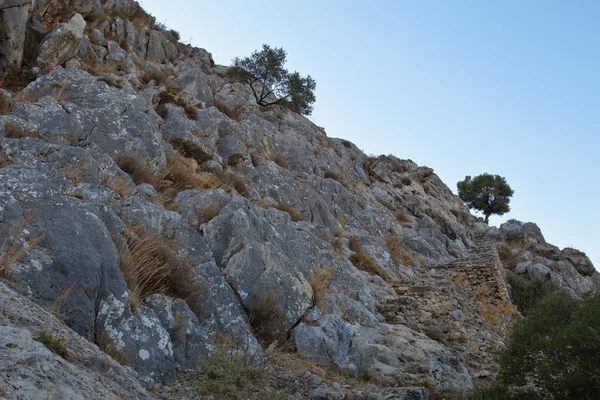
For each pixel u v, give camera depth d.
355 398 6.99
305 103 26.92
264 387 6.41
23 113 10.20
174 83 18.73
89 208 6.54
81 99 11.80
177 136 13.67
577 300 7.16
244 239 9.20
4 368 2.99
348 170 25.38
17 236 5.53
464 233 28.33
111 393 3.68
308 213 16.78
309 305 9.70
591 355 6.00
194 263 8.41
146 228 8.04
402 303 13.17
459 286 16.58
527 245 31.22
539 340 6.57
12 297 4.40
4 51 12.00
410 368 8.36
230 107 20.19
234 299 8.32
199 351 6.64
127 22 20.39
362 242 16.98
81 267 5.63
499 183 44.66
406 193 28.30
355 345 8.64
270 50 26.25
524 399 6.61
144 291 6.83
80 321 5.29
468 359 10.60
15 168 7.18
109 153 10.55
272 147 19.41
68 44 13.67
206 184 12.50
